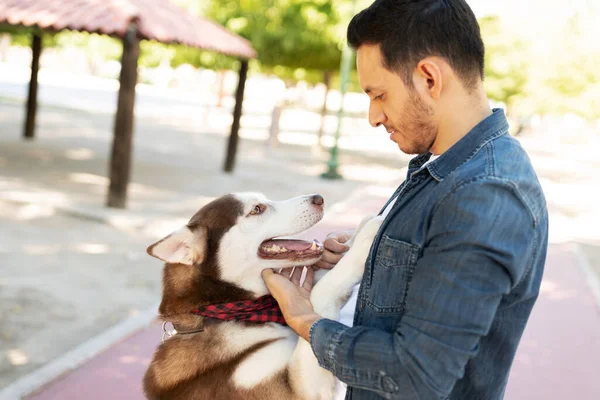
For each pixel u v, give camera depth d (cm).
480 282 158
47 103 3128
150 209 1098
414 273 172
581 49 2741
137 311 629
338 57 1928
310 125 3619
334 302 242
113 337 551
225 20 1953
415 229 177
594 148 3694
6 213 980
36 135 1948
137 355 525
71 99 3512
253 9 1895
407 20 175
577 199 1645
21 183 1206
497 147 176
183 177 1477
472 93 181
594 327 661
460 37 175
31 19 998
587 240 1131
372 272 191
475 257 159
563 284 809
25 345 533
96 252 827
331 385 246
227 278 283
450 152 179
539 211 172
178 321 280
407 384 165
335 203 1306
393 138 192
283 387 252
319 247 290
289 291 227
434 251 167
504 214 162
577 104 2816
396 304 181
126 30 1008
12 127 2075
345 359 177
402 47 176
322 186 1538
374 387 172
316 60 1948
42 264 754
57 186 1213
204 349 267
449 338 159
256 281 286
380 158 2281
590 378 541
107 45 3734
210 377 262
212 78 6500
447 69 176
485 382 185
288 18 1884
